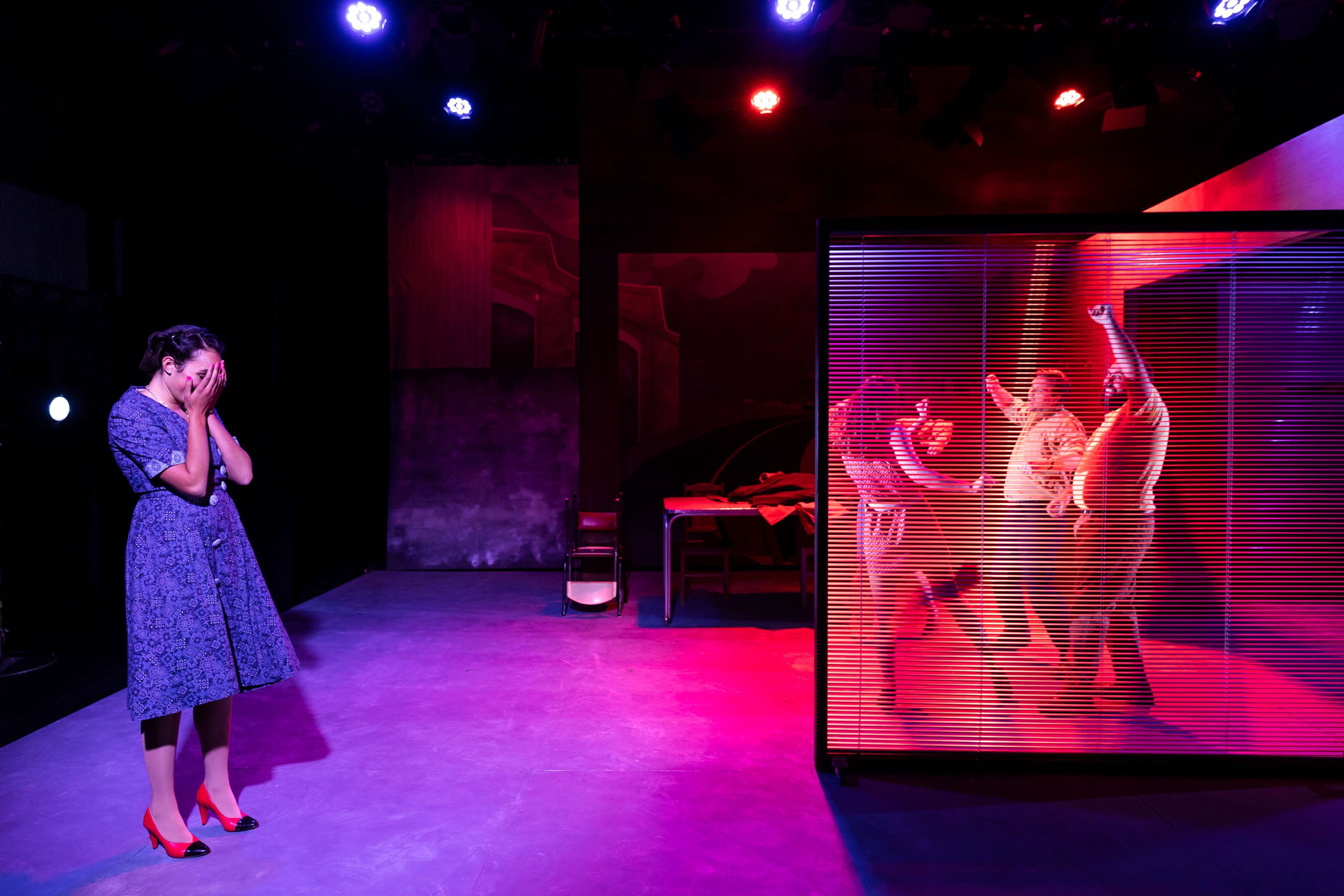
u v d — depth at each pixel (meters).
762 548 6.79
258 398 5.67
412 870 2.15
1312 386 2.91
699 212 6.42
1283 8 4.60
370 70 5.66
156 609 2.10
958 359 3.05
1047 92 6.23
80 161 4.76
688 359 6.71
